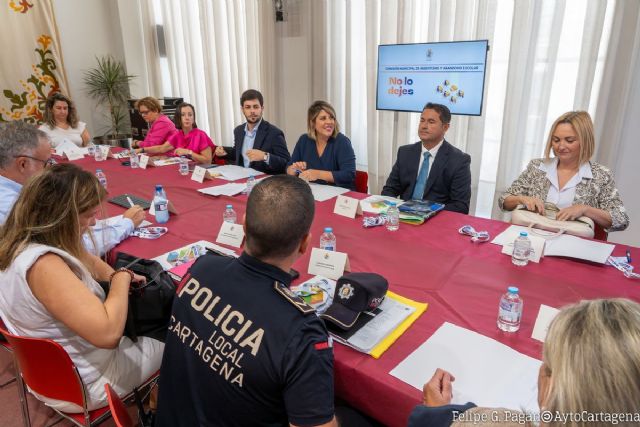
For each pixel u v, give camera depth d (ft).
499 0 10.10
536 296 4.30
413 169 8.56
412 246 5.63
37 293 3.48
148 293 4.22
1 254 3.60
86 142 14.51
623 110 8.93
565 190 6.91
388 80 11.62
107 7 18.21
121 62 18.78
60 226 3.69
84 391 3.84
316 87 14.03
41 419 5.82
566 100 9.75
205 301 2.97
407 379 3.15
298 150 10.11
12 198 5.65
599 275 4.75
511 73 10.00
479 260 5.16
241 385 2.68
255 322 2.72
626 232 9.54
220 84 16.69
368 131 12.94
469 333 3.68
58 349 3.57
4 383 6.54
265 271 2.95
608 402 1.54
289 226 2.90
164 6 17.84
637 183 9.16
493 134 11.06
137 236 6.10
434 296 4.33
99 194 3.94
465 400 2.91
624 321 1.66
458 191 8.09
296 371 2.57
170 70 18.63
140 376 4.36
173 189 8.57
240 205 7.47
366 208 7.26
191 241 5.93
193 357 2.89
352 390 3.36
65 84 17.30
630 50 8.57
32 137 5.80
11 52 16.01
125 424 2.91
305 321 2.71
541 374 1.94
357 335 3.61
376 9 11.87
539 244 5.12
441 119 8.00
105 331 3.48
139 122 17.17
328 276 4.72
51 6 16.43
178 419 2.96
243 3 15.17
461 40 10.48
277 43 14.57
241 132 11.23
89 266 4.21
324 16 13.08
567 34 9.42
